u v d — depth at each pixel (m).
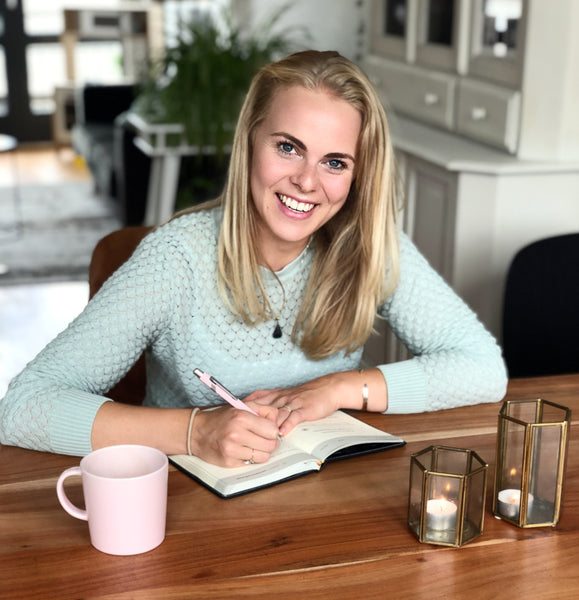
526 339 1.91
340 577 0.87
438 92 2.71
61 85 7.35
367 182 1.29
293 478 1.07
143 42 7.19
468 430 1.23
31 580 0.86
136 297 1.25
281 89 1.20
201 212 1.35
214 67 3.46
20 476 1.07
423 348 1.43
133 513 0.89
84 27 7.12
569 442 1.20
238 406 1.13
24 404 1.14
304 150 1.20
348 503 1.01
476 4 2.50
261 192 1.24
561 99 2.20
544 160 2.25
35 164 6.91
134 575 0.87
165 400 1.45
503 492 0.98
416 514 0.95
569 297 1.90
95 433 1.11
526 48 2.23
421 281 1.43
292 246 1.32
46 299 3.98
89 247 4.72
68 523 0.96
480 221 2.29
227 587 0.85
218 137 3.44
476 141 2.54
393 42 3.06
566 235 1.92
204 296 1.32
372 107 1.23
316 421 1.21
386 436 1.17
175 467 1.09
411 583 0.86
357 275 1.34
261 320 1.34
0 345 3.49
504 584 0.86
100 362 1.23
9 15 7.20
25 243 4.77
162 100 3.55
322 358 1.40
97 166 5.42
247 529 0.95
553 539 0.95
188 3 5.74
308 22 4.03
